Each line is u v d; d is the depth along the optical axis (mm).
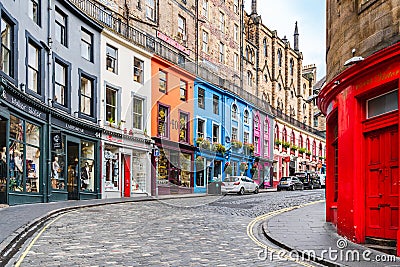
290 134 46594
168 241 9391
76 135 20203
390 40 8312
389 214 8594
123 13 26031
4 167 14453
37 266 6766
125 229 10852
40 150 17406
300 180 39719
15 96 15062
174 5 30625
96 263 7047
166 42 29344
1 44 14398
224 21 37500
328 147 13078
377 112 9070
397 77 7992
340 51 10578
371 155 9203
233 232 11172
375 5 8859
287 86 49344
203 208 16953
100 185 21938
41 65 17547
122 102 23875
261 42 44188
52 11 18750
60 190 18922
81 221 11930
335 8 11250
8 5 14828
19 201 15453
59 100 19281
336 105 11000
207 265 7141
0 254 7285
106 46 23062
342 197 10117
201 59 33156
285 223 12547
